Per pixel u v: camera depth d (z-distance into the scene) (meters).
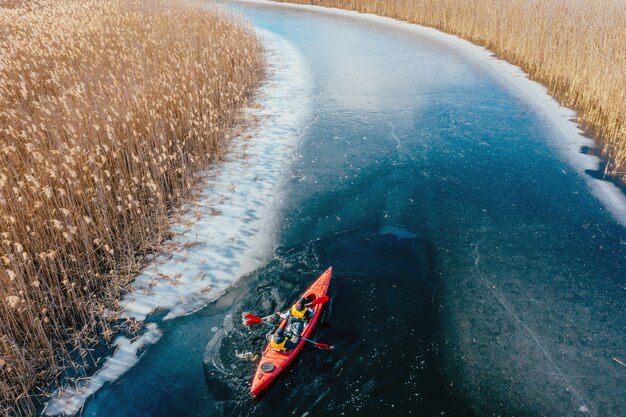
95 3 23.95
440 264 8.83
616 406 6.08
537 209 10.43
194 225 9.72
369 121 15.38
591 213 10.20
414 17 30.95
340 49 24.70
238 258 8.89
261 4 40.22
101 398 6.23
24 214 8.02
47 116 10.47
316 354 6.82
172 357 6.85
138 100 11.67
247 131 14.26
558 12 20.67
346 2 36.47
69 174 8.67
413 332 7.28
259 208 10.47
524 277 8.39
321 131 14.55
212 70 15.73
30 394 6.17
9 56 13.83
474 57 22.72
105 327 7.11
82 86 11.16
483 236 9.58
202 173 11.71
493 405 6.14
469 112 16.05
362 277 8.43
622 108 13.31
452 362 6.77
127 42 17.17
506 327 7.35
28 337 6.77
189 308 7.71
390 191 11.27
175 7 24.20
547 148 13.27
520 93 17.70
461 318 7.56
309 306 7.37
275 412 6.05
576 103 16.31
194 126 12.80
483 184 11.51
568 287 8.12
